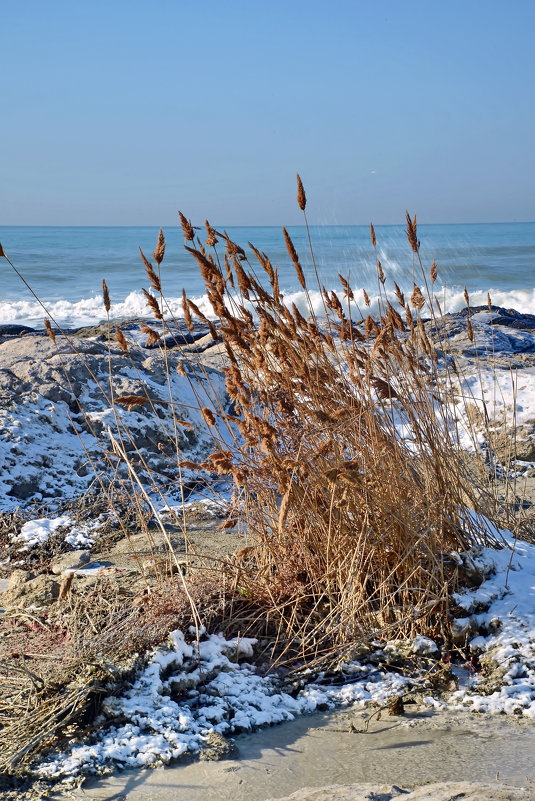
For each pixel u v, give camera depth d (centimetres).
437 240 7375
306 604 425
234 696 354
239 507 451
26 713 332
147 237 11125
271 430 405
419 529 422
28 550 579
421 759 302
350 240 6894
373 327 471
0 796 281
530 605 413
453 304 2512
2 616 447
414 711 347
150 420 796
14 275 4331
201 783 289
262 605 422
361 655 393
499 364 997
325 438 428
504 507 561
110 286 3756
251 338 425
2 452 691
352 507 418
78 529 616
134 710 329
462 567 432
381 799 263
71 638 395
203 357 1062
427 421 463
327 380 439
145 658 360
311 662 378
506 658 374
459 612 408
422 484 446
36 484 688
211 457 417
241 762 304
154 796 281
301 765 302
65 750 309
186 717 329
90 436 767
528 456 758
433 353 487
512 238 9050
